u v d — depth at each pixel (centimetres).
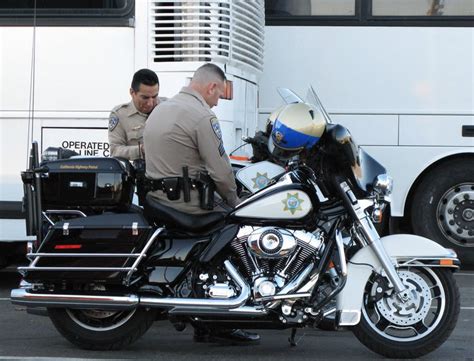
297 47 1091
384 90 1085
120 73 926
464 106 1079
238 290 658
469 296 945
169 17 919
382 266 662
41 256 674
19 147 939
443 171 1088
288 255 654
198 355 697
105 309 667
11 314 861
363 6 1084
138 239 667
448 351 711
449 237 1094
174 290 674
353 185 662
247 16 980
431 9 1077
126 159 722
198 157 677
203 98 690
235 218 666
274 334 776
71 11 930
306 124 648
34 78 930
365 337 676
